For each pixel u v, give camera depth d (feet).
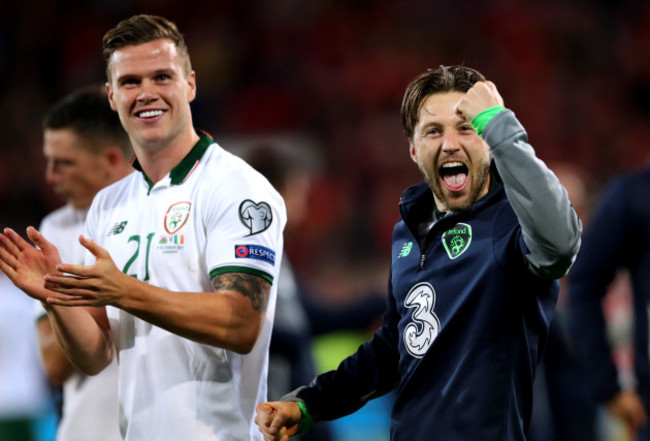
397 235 36.42
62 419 50.31
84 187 47.57
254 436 37.37
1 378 67.36
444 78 33.86
